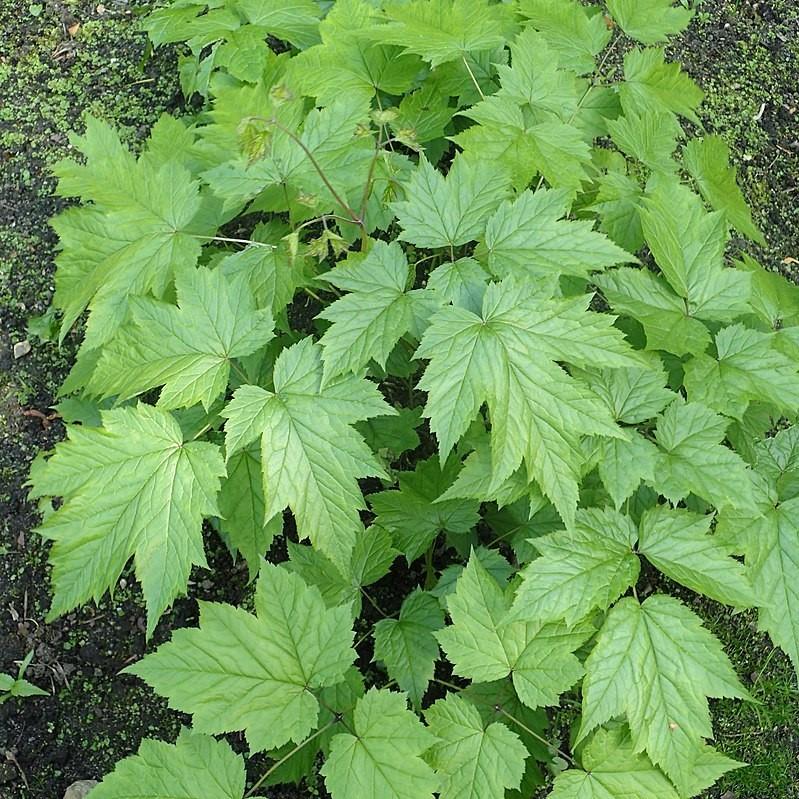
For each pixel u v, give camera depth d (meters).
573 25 0.74
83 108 0.94
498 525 0.67
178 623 0.73
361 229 0.65
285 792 0.68
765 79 1.04
